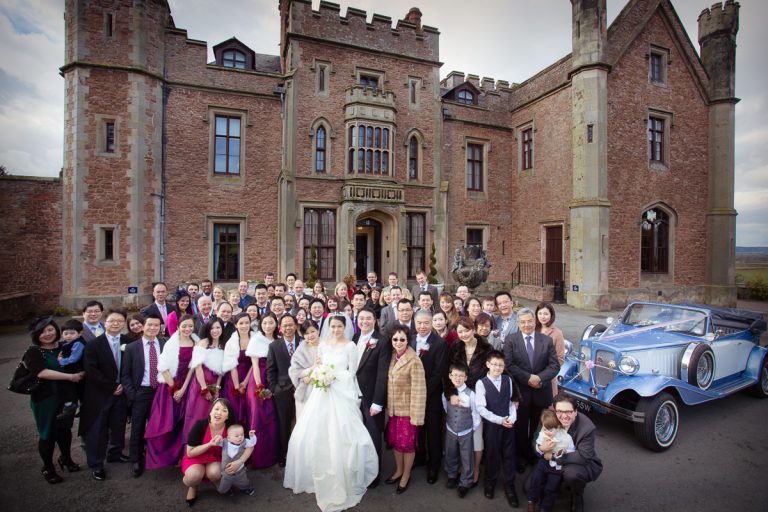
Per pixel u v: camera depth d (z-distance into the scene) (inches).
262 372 190.1
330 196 639.1
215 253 612.4
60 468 182.9
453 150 747.4
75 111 517.0
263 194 629.6
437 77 720.3
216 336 186.7
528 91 754.2
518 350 184.2
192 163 591.2
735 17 696.4
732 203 703.1
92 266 520.4
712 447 204.1
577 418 154.9
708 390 224.5
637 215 647.1
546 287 676.7
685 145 694.5
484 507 156.1
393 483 173.0
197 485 157.9
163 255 571.8
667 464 187.3
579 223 609.9
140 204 543.2
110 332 181.9
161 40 570.9
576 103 623.8
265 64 776.3
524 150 775.1
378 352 175.2
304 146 628.7
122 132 535.8
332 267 649.0
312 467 161.8
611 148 623.5
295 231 622.5
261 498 161.6
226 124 615.2
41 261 544.4
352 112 631.8
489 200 776.9
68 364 174.1
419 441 189.6
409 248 705.0
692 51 697.6
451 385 169.0
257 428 181.8
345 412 165.5
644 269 663.8
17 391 161.5
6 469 180.5
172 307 267.4
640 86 653.3
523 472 183.6
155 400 178.2
